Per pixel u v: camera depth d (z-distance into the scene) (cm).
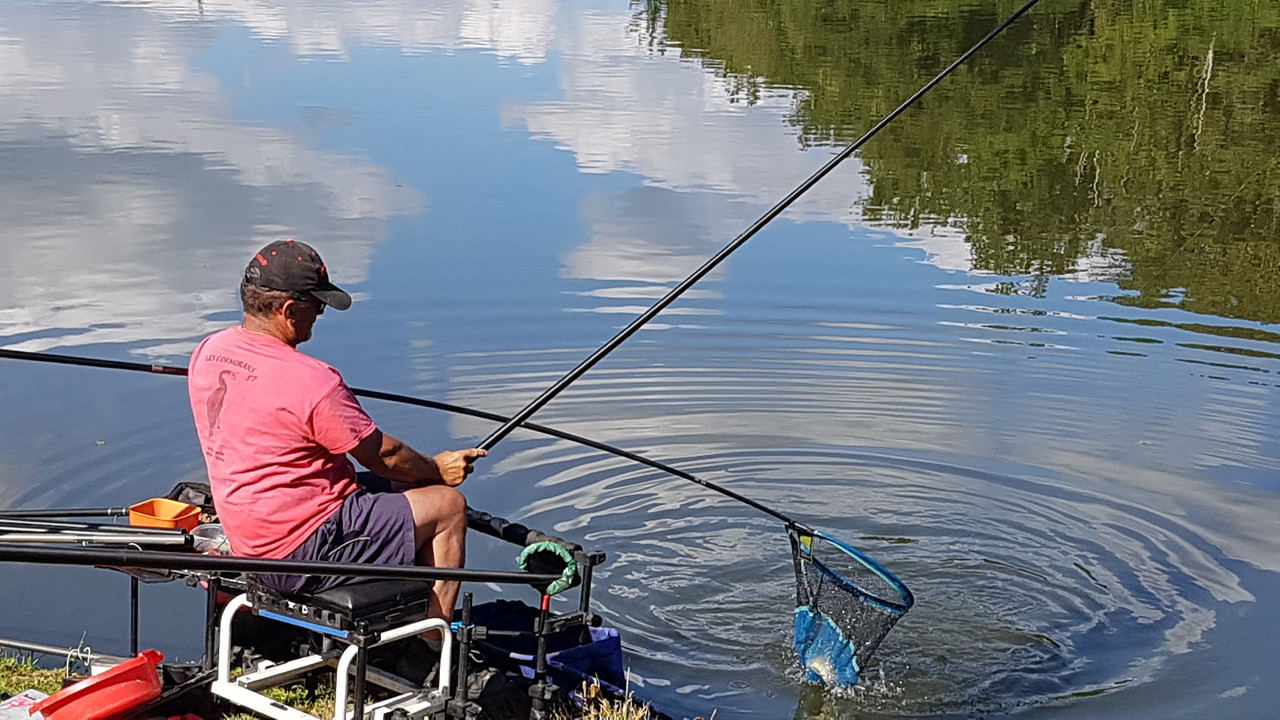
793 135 1888
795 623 618
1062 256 1374
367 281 1176
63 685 493
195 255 1237
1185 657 627
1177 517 784
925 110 2120
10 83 2164
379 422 897
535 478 820
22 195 1434
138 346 1010
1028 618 666
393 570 396
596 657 509
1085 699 591
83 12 3203
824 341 1081
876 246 1371
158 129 1811
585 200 1483
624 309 1134
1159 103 2206
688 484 817
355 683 426
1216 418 942
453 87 2208
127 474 798
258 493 433
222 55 2527
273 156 1655
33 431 854
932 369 1032
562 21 3197
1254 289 1262
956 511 793
